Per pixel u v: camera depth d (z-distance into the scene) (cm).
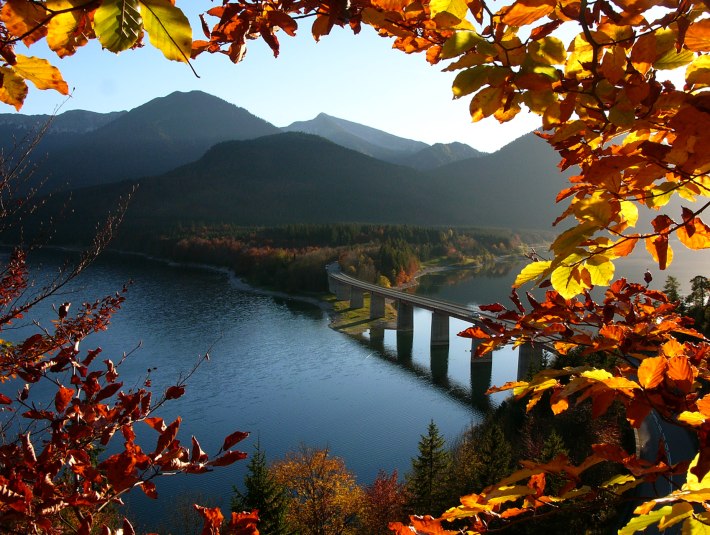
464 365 5231
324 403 4256
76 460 283
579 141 173
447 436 3700
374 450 3562
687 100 128
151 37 107
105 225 660
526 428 2962
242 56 187
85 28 121
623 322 286
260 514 2094
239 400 4231
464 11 140
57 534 273
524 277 212
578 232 191
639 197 194
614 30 145
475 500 198
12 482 246
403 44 175
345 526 2961
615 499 185
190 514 2862
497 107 149
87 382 355
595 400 171
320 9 168
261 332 6178
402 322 6512
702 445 148
